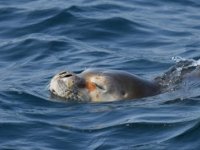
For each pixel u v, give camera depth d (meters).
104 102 42.59
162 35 56.25
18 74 48.56
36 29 57.16
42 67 49.97
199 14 61.47
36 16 59.06
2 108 41.72
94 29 56.69
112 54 52.22
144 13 60.72
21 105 42.25
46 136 37.72
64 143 36.97
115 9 61.06
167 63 49.81
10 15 59.66
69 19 58.25
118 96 42.81
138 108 40.91
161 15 60.69
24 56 52.22
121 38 55.66
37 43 53.91
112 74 43.47
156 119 38.72
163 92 43.34
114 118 39.66
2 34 56.62
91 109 41.38
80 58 51.47
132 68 49.41
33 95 43.50
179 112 39.69
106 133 37.62
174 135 36.56
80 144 36.78
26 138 37.59
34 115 40.56
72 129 38.41
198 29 57.94
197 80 44.53
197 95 42.12
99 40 55.28
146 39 55.44
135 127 37.88
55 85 43.47
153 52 52.75
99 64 50.19
